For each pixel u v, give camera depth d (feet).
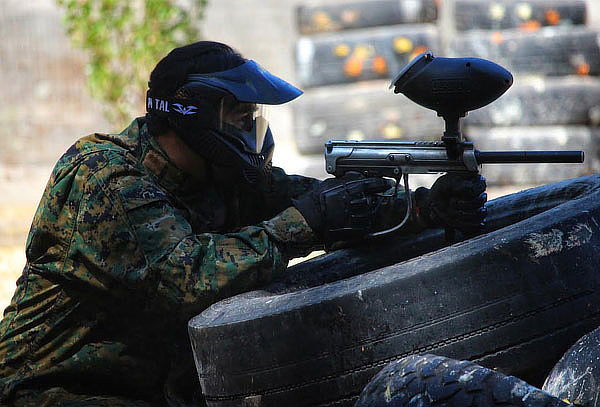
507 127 53.98
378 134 52.49
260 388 16.47
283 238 17.80
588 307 16.16
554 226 16.39
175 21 60.23
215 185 18.94
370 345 16.02
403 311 15.96
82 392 18.65
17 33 66.28
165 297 17.39
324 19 54.54
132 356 18.51
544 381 16.12
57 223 17.89
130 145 18.53
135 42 54.95
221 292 17.37
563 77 54.39
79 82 66.44
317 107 52.80
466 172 17.17
